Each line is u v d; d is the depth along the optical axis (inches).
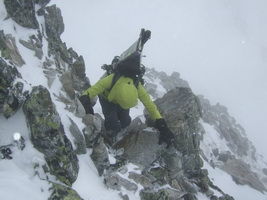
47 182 62.3
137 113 159.9
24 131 67.9
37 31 103.3
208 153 181.9
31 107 67.3
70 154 70.6
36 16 111.3
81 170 74.2
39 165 64.8
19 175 60.9
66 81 96.3
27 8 99.7
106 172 81.7
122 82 91.0
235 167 171.6
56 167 66.7
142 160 99.2
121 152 101.7
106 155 82.8
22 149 65.3
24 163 63.9
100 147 82.5
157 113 99.0
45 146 66.8
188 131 113.7
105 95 95.9
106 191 74.2
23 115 69.4
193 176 114.7
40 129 66.7
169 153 104.3
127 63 90.1
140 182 84.2
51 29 115.6
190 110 113.5
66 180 67.4
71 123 78.1
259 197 151.7
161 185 92.3
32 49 95.0
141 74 96.5
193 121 115.8
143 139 104.3
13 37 87.7
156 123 99.8
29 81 82.0
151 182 89.2
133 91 90.8
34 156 65.2
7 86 66.7
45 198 59.3
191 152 115.9
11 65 74.3
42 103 68.0
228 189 143.7
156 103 119.7
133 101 91.8
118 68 91.6
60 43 117.3
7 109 67.4
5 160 62.7
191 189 102.6
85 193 69.8
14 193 56.5
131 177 83.7
